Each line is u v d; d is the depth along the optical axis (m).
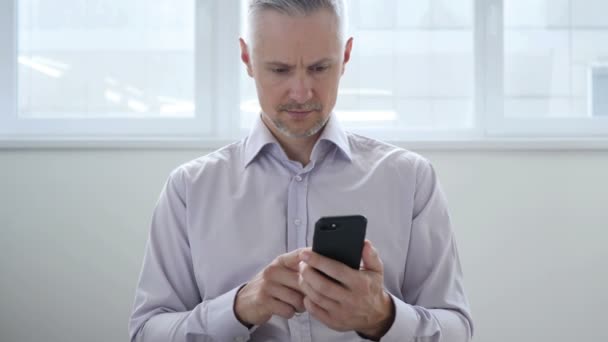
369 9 2.43
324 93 1.28
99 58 2.46
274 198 1.41
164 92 2.46
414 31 2.43
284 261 1.16
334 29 1.26
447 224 1.44
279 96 1.28
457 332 1.31
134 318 1.39
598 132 2.37
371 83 2.43
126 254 2.34
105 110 2.46
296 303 1.17
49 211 2.35
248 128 2.44
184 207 1.45
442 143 2.31
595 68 2.40
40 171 2.36
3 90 2.44
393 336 1.21
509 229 2.30
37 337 2.32
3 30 2.44
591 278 2.28
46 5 2.45
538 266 2.29
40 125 2.44
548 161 2.31
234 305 1.25
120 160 2.36
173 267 1.43
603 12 2.39
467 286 2.29
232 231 1.39
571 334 2.27
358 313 1.12
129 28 2.46
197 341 1.30
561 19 2.40
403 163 1.46
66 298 2.33
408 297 1.43
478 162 2.32
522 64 2.41
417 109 2.43
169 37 2.46
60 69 2.46
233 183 1.45
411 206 1.42
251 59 1.31
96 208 2.35
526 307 2.28
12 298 2.33
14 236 2.35
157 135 2.44
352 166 1.45
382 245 1.39
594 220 2.29
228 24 2.44
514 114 2.41
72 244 2.34
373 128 2.42
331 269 1.08
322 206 1.41
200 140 2.34
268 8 1.25
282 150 1.43
